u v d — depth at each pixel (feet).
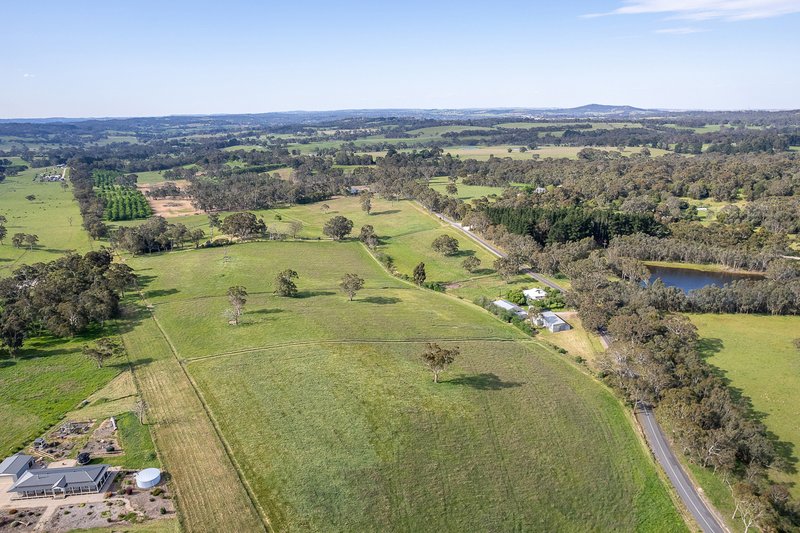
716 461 248.93
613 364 329.11
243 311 430.61
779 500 223.30
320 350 351.67
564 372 342.03
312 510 215.31
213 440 256.52
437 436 264.93
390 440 259.39
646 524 224.53
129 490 222.07
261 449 250.57
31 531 199.62
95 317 397.80
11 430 266.57
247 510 213.25
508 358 356.18
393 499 224.12
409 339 378.32
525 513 223.92
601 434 278.26
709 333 407.03
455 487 233.55
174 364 335.88
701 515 228.84
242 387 304.30
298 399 291.58
